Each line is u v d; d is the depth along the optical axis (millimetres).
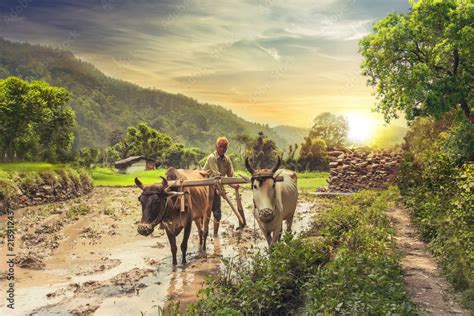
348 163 26938
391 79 11203
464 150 12500
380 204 16094
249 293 6309
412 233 11547
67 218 16625
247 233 13117
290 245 7812
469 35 9727
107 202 23359
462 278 6742
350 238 9102
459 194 9922
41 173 23844
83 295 7625
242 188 33500
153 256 10469
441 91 10336
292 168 64250
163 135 114812
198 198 10000
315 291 6039
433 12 10383
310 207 19938
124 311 6875
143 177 53906
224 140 10609
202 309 5891
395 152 26656
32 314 6762
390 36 10883
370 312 5254
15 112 32531
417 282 7340
